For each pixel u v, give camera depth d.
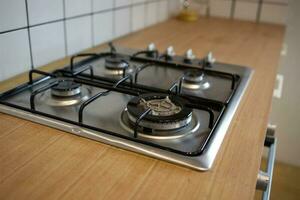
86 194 0.42
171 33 1.42
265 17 1.71
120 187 0.44
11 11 0.77
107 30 1.18
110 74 0.86
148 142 0.53
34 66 0.88
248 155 0.53
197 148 0.53
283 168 1.87
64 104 0.67
